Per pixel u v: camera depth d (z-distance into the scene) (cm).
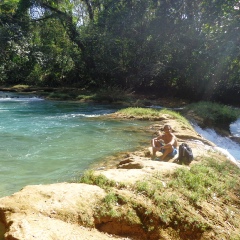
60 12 2830
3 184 578
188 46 2347
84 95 2328
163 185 498
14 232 326
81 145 882
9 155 765
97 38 2578
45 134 1010
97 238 366
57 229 352
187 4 2375
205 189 520
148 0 2405
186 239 420
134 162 629
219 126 1526
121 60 2592
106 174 529
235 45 2083
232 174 648
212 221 454
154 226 416
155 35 2444
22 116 1402
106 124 1220
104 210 410
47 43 3228
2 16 2848
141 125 1203
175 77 2533
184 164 653
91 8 2991
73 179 605
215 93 2367
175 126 1123
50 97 2325
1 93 2616
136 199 441
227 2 2111
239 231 454
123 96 2250
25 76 3544
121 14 2447
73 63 3197
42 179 608
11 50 2905
